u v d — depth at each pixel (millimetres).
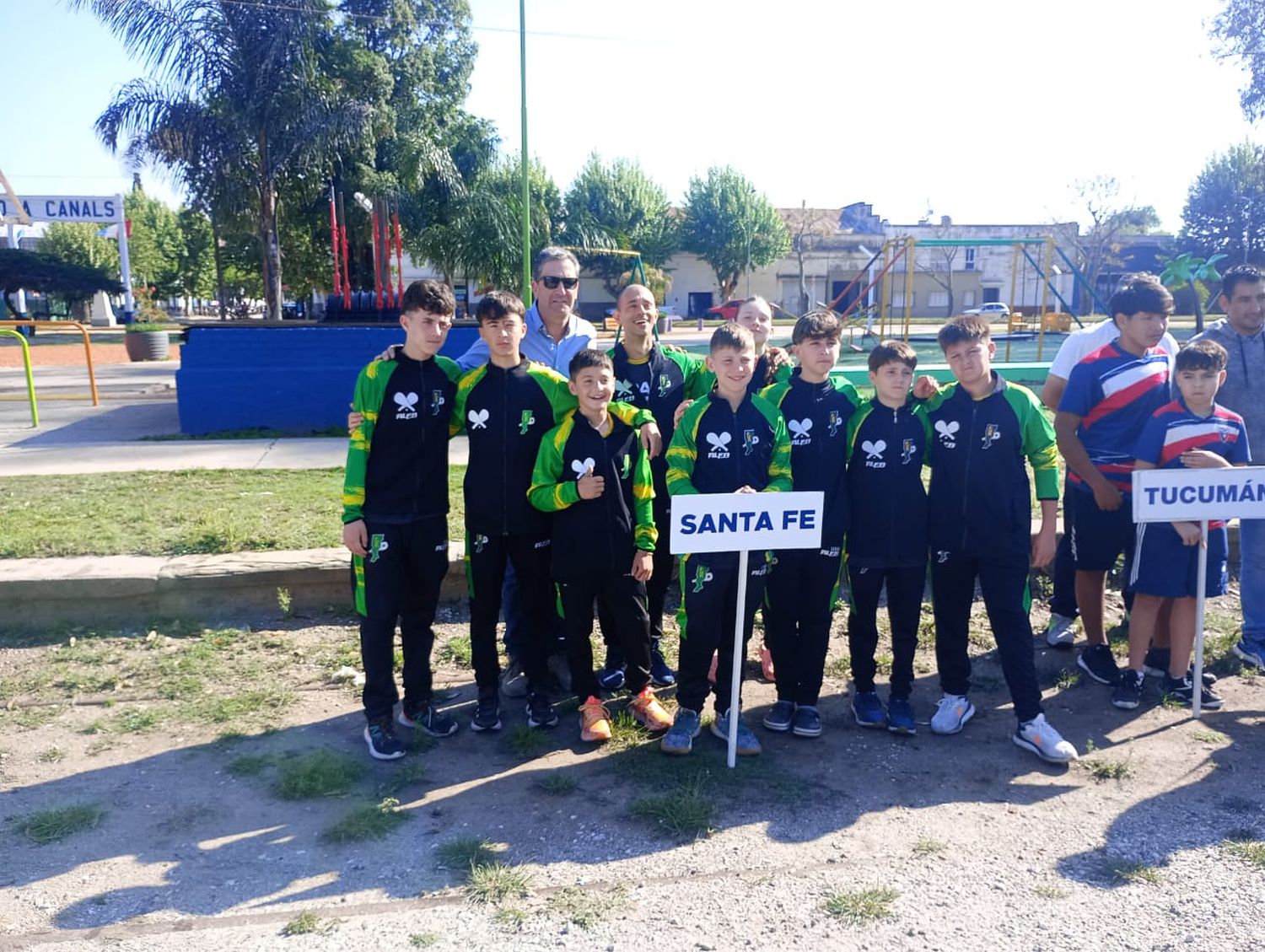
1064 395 4398
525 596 4039
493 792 3557
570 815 3379
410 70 29188
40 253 47281
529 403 3906
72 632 4926
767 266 55188
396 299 13523
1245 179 44219
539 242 30156
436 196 29453
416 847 3184
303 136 21906
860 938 2697
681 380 4508
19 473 8367
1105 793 3553
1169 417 4148
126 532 5914
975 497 3889
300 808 3432
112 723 4062
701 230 51344
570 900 2871
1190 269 22156
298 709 4238
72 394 16000
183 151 21750
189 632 4996
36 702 4258
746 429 3834
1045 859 3102
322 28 23453
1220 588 4266
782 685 4094
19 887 2945
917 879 2986
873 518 3947
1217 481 4016
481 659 4031
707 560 3760
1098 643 4625
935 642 4414
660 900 2877
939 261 51531
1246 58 23000
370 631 3768
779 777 3668
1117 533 4383
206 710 4180
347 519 3717
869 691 4160
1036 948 2654
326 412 11461
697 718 3959
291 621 5152
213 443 10414
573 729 4094
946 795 3541
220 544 5586
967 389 3922
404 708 4066
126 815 3371
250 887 2953
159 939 2709
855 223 61000
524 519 3920
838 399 3994
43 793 3510
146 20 20625
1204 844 3189
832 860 3092
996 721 4219
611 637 4508
